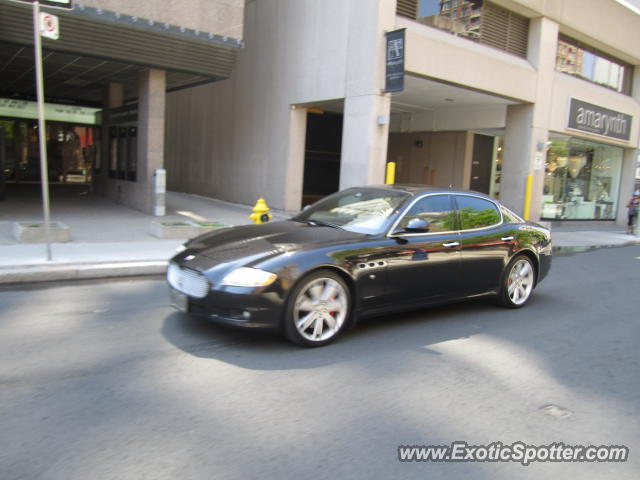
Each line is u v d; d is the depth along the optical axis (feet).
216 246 15.80
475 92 48.44
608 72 66.69
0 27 32.45
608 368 15.30
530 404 12.43
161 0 36.42
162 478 8.55
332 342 15.60
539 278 22.21
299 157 51.19
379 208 17.99
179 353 14.15
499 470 9.53
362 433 10.52
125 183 47.34
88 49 36.17
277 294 14.19
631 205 61.41
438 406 11.98
